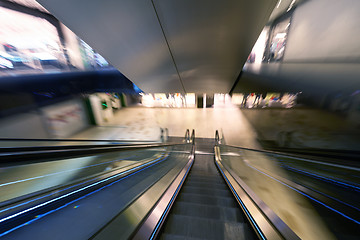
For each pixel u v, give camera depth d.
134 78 6.41
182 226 1.39
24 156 1.29
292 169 2.93
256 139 7.56
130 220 1.05
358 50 4.71
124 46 4.28
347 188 1.89
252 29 3.60
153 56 4.75
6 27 6.10
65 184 1.39
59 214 1.02
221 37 3.90
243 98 9.27
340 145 4.54
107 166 2.80
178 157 5.03
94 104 8.52
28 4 6.46
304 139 5.25
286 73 6.76
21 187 1.67
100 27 3.59
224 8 3.10
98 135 8.34
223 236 1.31
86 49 8.33
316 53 5.72
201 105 10.88
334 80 5.12
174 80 6.64
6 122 5.66
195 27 3.59
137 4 3.03
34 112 6.32
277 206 1.67
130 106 10.57
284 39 6.91
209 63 5.11
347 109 4.71
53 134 6.74
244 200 1.76
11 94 5.91
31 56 6.58
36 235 0.85
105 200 1.29
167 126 10.02
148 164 3.02
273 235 1.11
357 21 4.71
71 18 3.33
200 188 2.50
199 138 9.27
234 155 6.03
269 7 3.08
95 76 8.96
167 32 3.75
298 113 5.98
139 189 1.62
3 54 6.00
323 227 1.33
